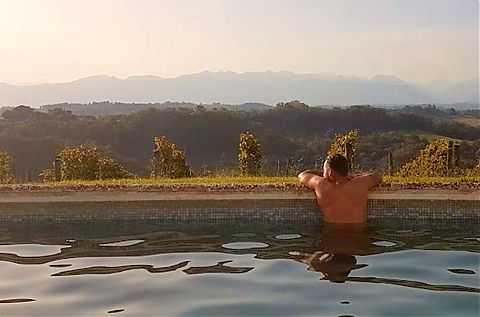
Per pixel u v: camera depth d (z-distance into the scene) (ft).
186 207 21.17
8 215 21.68
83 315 11.65
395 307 11.83
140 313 11.73
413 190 20.45
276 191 20.89
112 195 21.49
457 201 20.16
